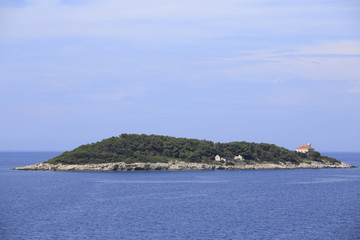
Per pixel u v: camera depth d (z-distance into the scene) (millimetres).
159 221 94812
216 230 86500
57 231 85125
